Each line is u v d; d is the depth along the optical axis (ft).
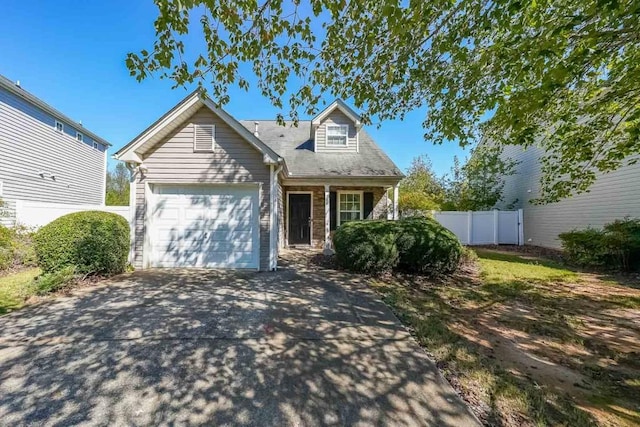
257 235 24.43
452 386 8.73
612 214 30.17
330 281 21.09
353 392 8.39
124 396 8.09
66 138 46.75
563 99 15.03
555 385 8.87
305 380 8.95
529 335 12.48
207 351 10.68
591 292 18.65
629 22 9.37
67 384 8.59
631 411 7.74
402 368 9.68
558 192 18.97
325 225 35.45
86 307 15.14
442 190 64.34
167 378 8.97
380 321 13.79
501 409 7.71
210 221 24.67
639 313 15.06
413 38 11.85
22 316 13.84
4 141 34.76
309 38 11.98
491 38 13.58
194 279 21.12
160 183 24.25
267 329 12.71
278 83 13.80
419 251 22.57
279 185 33.76
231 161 24.35
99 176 56.85
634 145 14.46
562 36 10.00
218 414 7.45
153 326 12.85
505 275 22.91
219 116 23.76
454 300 17.10
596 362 10.31
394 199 36.01
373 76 13.82
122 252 22.30
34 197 39.65
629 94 13.23
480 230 44.14
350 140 40.01
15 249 24.44
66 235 19.07
